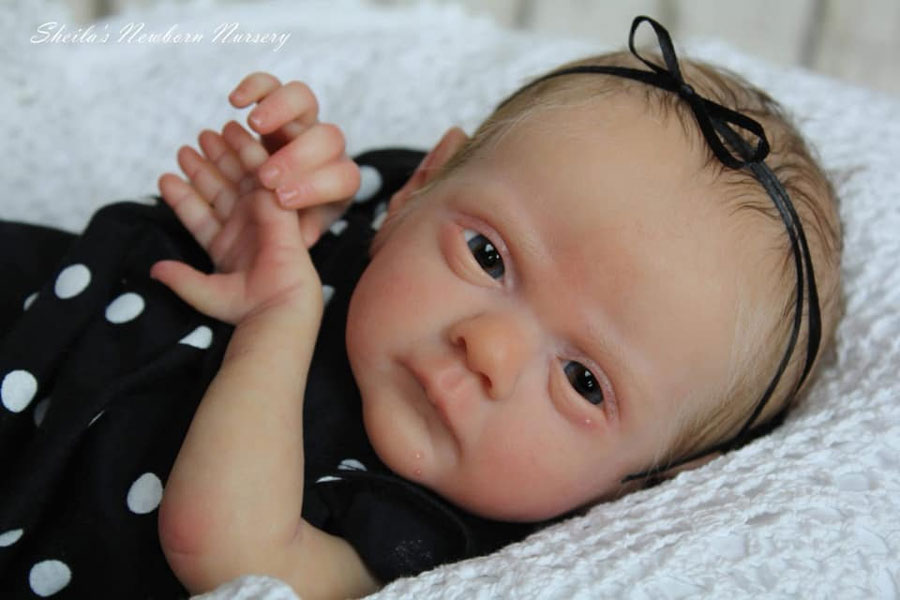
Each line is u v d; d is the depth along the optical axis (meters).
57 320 0.83
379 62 1.30
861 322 0.89
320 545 0.75
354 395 0.84
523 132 0.83
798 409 0.88
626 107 0.83
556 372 0.77
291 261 0.82
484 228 0.80
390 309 0.79
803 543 0.68
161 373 0.80
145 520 0.75
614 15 1.88
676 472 0.84
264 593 0.58
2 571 0.76
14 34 1.20
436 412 0.77
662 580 0.64
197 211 0.88
